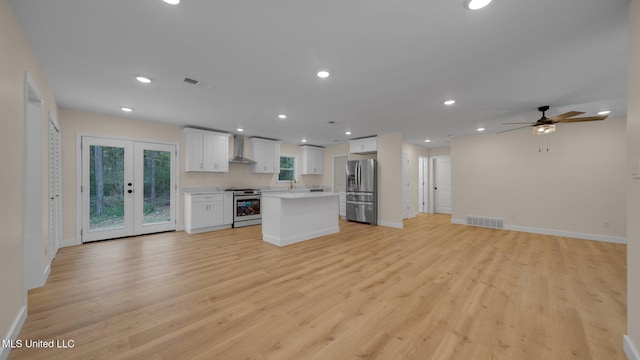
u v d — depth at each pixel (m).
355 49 2.20
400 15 1.74
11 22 1.66
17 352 1.59
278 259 3.50
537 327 1.90
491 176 5.84
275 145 6.96
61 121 4.02
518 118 4.50
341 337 1.78
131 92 3.24
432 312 2.11
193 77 2.77
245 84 2.97
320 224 4.98
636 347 1.49
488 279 2.80
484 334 1.82
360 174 6.42
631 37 1.54
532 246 4.20
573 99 3.47
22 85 1.89
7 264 1.61
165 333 1.81
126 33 1.95
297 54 2.28
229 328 1.87
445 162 8.23
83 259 3.44
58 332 1.81
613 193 4.52
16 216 1.77
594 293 2.46
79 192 4.19
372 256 3.65
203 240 4.56
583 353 1.62
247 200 6.04
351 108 3.95
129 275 2.89
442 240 4.63
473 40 2.05
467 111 4.09
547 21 1.79
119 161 4.61
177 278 2.81
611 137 4.55
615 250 3.96
